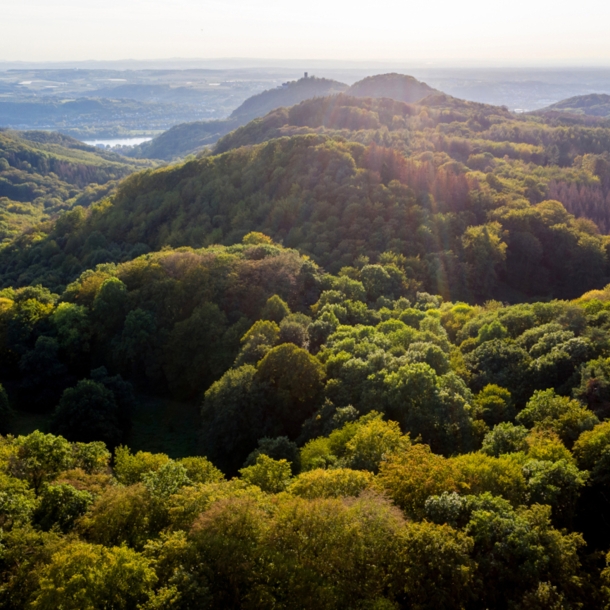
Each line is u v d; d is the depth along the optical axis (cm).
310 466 3628
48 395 6316
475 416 4275
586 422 3488
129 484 3522
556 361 4731
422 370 4300
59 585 2284
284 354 5081
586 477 2916
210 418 5253
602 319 5469
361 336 5884
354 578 2362
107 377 6144
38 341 6575
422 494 2756
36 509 3056
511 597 2344
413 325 6781
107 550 2473
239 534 2525
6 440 4259
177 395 6581
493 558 2411
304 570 2373
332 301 7131
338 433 3934
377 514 2498
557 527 2827
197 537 2506
